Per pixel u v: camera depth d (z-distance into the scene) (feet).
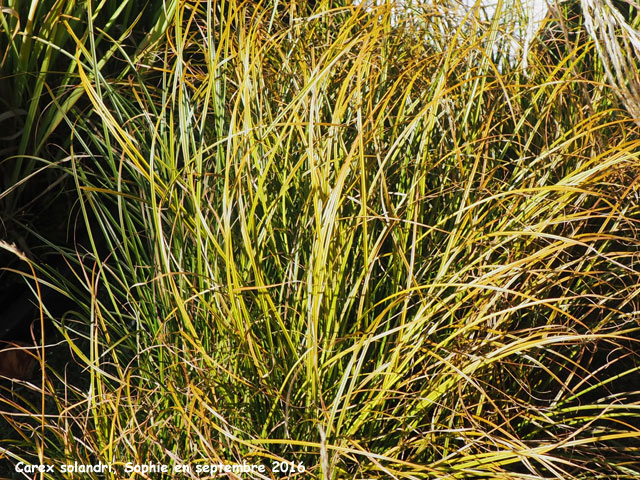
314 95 3.85
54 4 5.32
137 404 4.14
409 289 3.68
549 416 4.76
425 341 4.22
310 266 3.83
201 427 3.99
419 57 5.76
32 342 5.51
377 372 3.80
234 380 4.18
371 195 4.40
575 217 4.12
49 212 6.23
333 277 4.19
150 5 7.03
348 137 5.11
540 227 4.30
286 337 3.87
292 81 5.40
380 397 3.88
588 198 5.53
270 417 3.96
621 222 5.40
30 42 5.26
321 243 3.73
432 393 4.02
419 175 4.56
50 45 5.18
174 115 5.89
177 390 4.00
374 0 5.23
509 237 4.30
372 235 4.62
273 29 6.34
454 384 4.08
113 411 4.33
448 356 4.11
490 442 4.04
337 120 4.27
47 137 5.62
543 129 5.72
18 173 5.63
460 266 4.61
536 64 5.88
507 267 3.77
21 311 5.44
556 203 4.64
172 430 4.15
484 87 5.10
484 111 5.69
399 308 4.53
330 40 5.83
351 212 4.61
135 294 5.93
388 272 4.79
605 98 5.85
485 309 4.05
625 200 5.15
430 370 4.38
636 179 4.26
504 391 4.63
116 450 4.02
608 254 4.37
